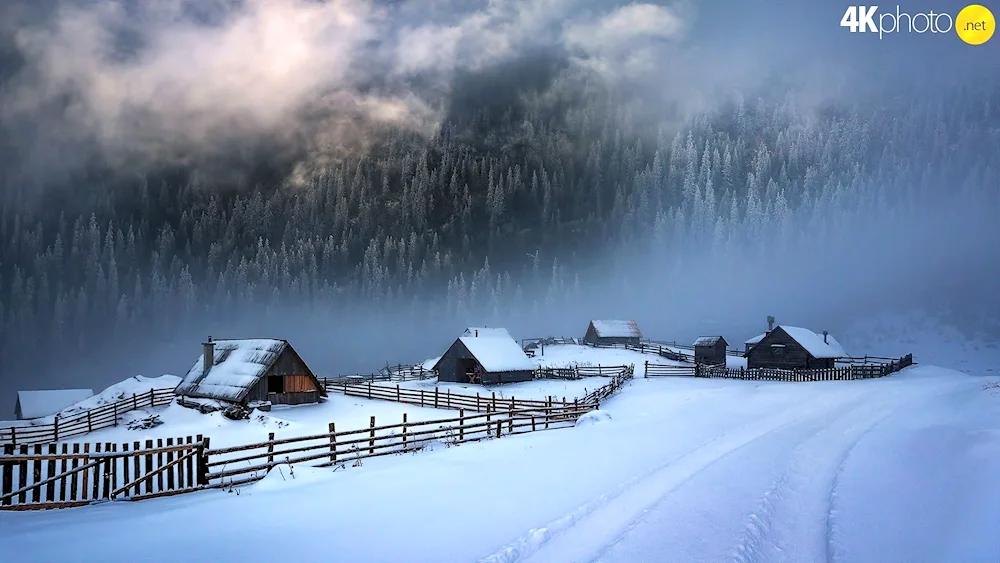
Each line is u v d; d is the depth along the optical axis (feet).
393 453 70.03
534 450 68.59
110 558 31.94
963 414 82.23
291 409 134.62
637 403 132.77
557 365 249.14
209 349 151.94
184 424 117.91
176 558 32.04
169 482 51.08
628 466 57.82
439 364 209.97
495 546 33.68
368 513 41.34
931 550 32.53
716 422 92.89
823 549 34.27
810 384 167.63
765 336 233.55
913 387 143.84
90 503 46.21
